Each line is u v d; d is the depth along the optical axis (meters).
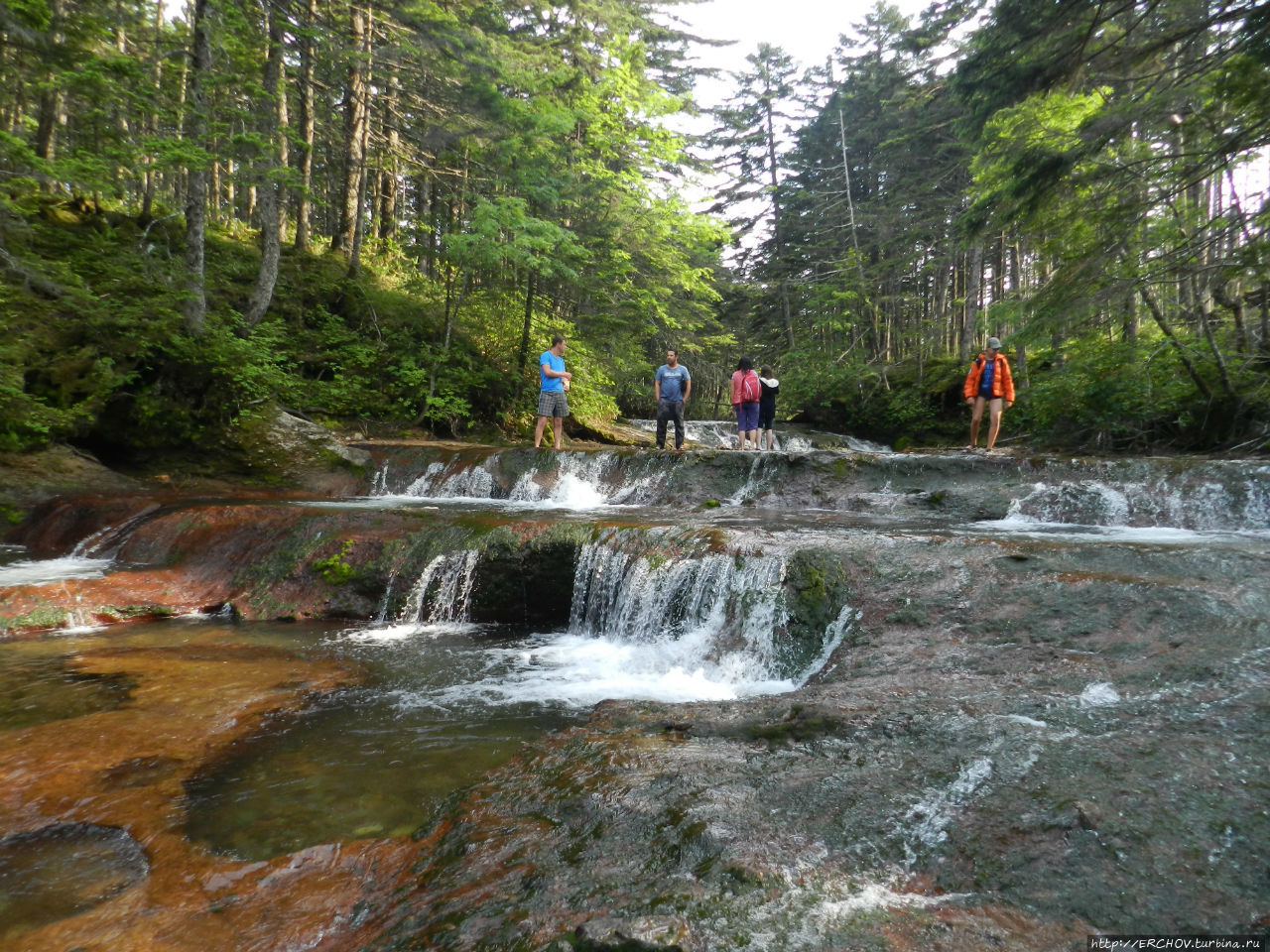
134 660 5.52
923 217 26.75
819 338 34.12
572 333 20.42
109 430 11.83
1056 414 13.84
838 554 5.86
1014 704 3.53
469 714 4.59
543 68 19.14
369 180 26.89
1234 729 2.98
